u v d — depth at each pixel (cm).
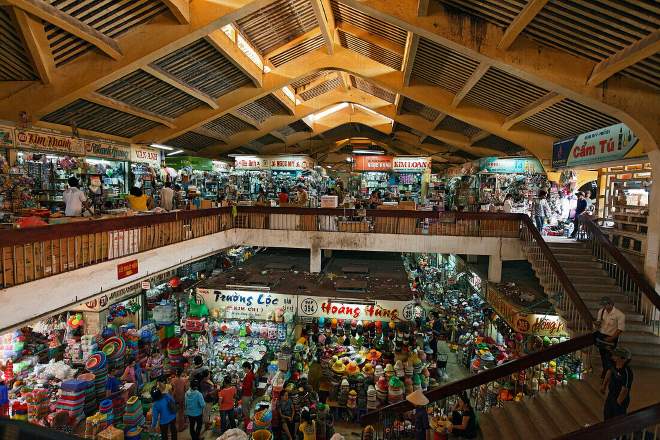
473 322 1113
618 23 510
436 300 1365
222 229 1101
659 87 621
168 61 928
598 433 328
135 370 805
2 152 793
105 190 1006
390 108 1641
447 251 1069
